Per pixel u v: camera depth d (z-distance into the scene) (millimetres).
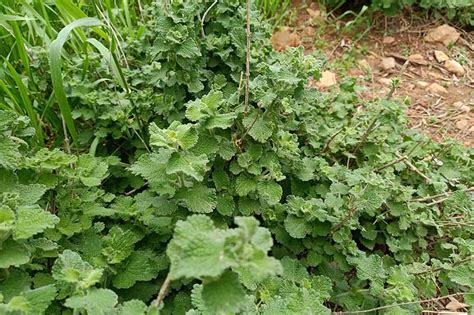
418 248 757
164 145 520
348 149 817
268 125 625
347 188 691
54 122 794
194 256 354
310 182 727
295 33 1218
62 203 609
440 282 733
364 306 643
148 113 756
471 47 1229
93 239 600
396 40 1235
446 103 1085
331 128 815
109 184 732
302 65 671
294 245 661
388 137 820
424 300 658
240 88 646
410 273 671
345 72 1146
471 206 738
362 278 612
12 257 468
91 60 819
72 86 766
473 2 1237
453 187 815
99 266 539
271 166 625
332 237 652
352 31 1246
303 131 771
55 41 700
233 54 731
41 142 752
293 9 1261
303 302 527
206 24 757
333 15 1278
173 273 364
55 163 596
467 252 664
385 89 1112
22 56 766
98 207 618
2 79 785
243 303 381
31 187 555
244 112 631
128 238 556
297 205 651
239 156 626
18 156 543
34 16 861
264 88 633
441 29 1232
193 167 526
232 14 742
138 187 720
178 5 677
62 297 511
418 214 733
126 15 960
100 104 749
